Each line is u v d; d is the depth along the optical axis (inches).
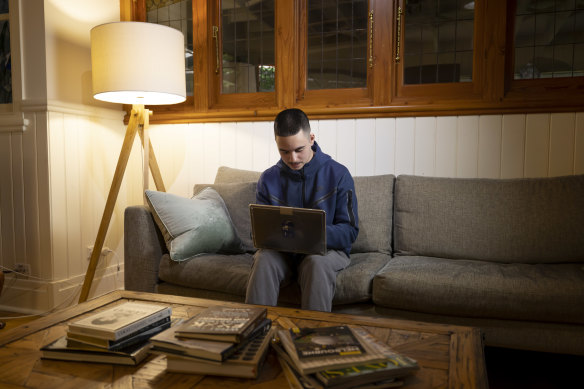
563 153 85.7
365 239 80.9
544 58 88.7
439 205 78.9
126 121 113.0
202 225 74.6
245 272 68.1
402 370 30.6
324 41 101.7
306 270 59.9
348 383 29.3
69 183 97.0
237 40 108.3
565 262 71.2
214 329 34.2
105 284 107.1
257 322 37.4
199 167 110.0
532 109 86.3
